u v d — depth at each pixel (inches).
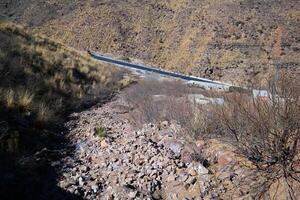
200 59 3002.0
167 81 1056.8
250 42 2881.4
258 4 3245.6
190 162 235.3
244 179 195.9
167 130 330.6
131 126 392.8
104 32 3560.5
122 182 222.4
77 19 3676.2
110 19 3659.0
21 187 207.3
